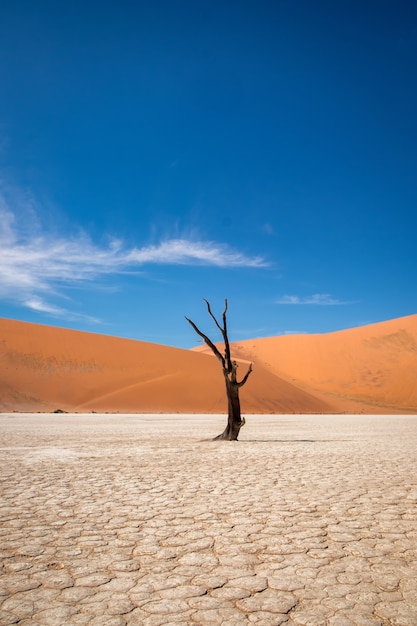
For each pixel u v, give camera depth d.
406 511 6.70
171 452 14.38
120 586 4.13
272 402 65.12
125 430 24.80
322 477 9.62
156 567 4.57
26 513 6.64
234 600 3.86
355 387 86.31
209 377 67.06
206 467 11.08
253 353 107.38
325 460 12.38
